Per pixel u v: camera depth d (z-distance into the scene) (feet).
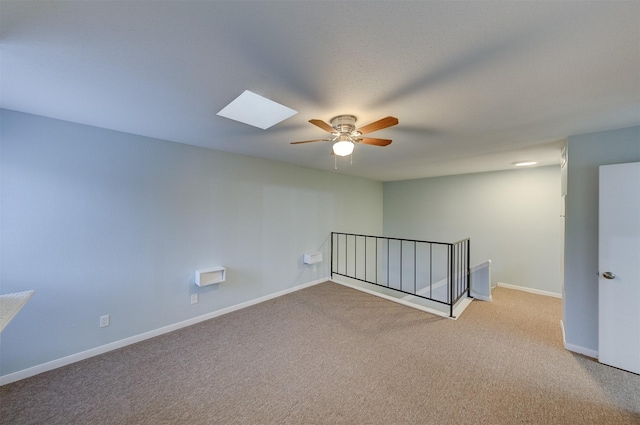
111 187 7.82
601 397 5.83
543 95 5.17
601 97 5.24
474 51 3.78
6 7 2.95
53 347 6.89
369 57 3.97
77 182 7.23
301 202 13.92
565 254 8.04
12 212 6.35
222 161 10.52
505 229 14.42
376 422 5.16
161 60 4.10
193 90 5.14
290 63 4.16
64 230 7.05
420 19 3.15
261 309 11.12
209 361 7.27
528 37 3.44
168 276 9.07
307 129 7.47
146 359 7.36
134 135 8.22
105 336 7.73
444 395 5.90
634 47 3.60
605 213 7.06
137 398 5.84
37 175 6.64
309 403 5.68
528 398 5.79
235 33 3.44
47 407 5.55
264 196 12.13
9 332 6.34
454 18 3.13
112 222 7.85
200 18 3.17
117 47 3.76
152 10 3.03
